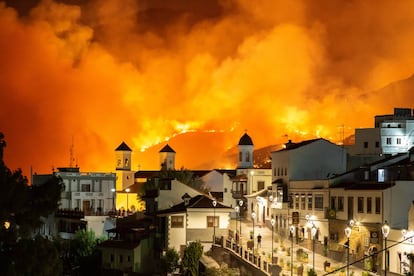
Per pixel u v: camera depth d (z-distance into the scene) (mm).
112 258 114688
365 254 93125
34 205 66000
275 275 86125
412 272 82125
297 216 115188
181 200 126750
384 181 100688
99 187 153875
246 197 148625
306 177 128250
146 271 116062
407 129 145250
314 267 88188
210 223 117438
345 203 104125
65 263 118750
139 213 137375
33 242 64250
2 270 61469
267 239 114188
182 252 116000
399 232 87375
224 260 105188
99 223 137375
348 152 144625
